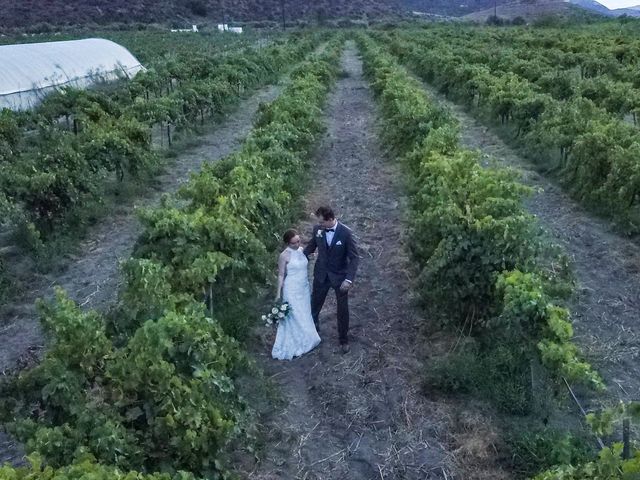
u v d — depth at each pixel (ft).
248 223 30.66
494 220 25.88
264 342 29.12
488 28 225.35
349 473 21.56
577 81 74.49
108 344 19.72
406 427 23.43
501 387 24.43
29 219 38.55
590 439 22.13
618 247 38.37
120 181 50.08
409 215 39.60
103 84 88.22
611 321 30.30
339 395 25.31
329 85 95.86
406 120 52.49
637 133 46.34
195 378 19.72
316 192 50.16
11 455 22.54
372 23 318.04
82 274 36.73
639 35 149.69
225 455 19.98
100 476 14.94
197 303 22.68
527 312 22.49
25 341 29.91
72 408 17.51
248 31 263.70
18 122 61.77
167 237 27.58
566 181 48.08
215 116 75.77
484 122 71.87
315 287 28.19
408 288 33.58
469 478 21.02
